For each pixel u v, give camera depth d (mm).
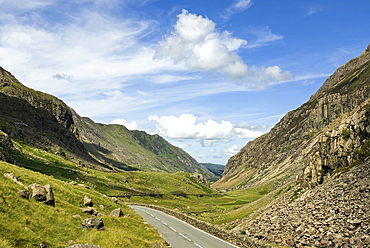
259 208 70062
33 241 19641
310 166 52344
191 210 149875
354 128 46531
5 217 21859
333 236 25281
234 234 31766
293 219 35031
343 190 33688
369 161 36375
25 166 164875
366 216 24938
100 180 193125
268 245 25953
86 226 28500
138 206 90625
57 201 33844
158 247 27094
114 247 23438
